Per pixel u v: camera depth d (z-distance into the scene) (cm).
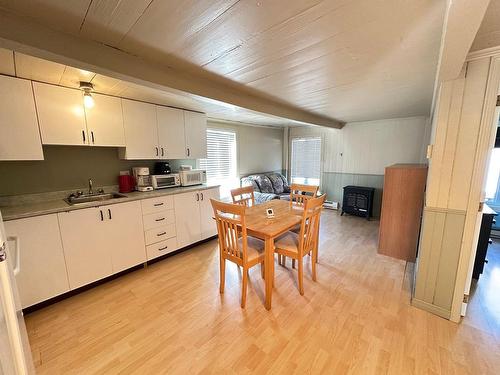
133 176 304
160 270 270
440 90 168
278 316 189
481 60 152
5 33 108
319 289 227
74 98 226
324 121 446
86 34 127
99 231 230
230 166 485
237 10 106
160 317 191
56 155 248
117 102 259
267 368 144
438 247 183
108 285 239
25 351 96
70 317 191
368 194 457
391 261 285
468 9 81
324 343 162
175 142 321
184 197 310
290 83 216
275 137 605
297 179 624
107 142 253
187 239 318
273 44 139
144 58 158
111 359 152
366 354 153
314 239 234
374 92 251
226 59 161
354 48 145
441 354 152
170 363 149
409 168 276
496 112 154
